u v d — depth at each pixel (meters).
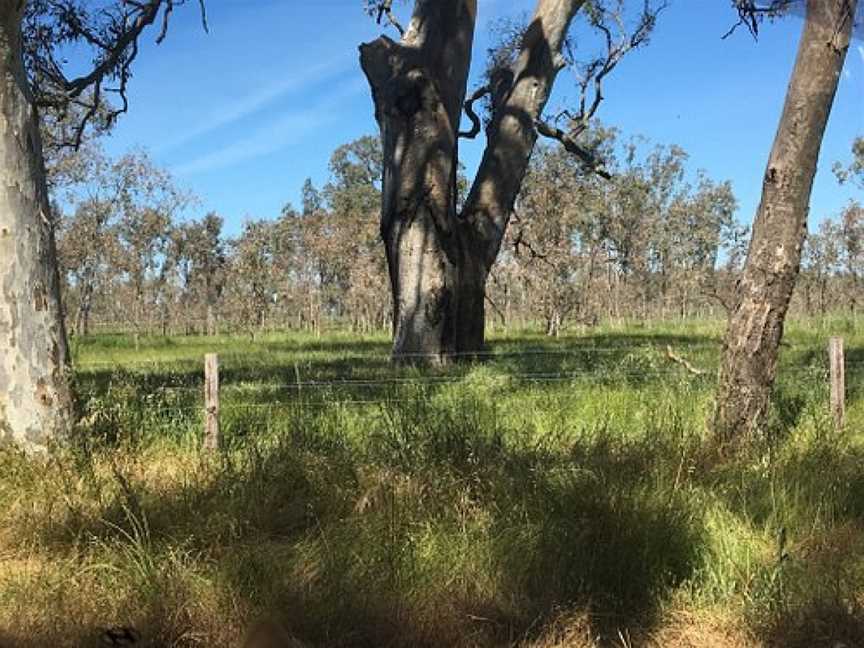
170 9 14.25
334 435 6.75
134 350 26.48
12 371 6.62
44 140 21.50
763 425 6.90
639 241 50.88
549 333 35.62
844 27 6.03
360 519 4.91
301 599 4.10
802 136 6.73
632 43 22.47
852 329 27.80
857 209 41.47
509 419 7.67
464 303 17.05
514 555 4.49
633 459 5.97
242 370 14.41
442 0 16.45
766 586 4.30
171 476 5.99
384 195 16.67
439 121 16.20
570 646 3.96
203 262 51.78
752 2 7.17
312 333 44.94
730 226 53.50
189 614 4.04
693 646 4.00
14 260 6.66
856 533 4.93
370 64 16.78
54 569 4.52
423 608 4.12
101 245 41.75
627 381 9.95
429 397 8.90
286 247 53.53
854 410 8.15
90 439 6.52
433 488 5.30
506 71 18.89
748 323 6.88
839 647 3.88
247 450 6.28
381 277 47.09
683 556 4.52
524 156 17.73
